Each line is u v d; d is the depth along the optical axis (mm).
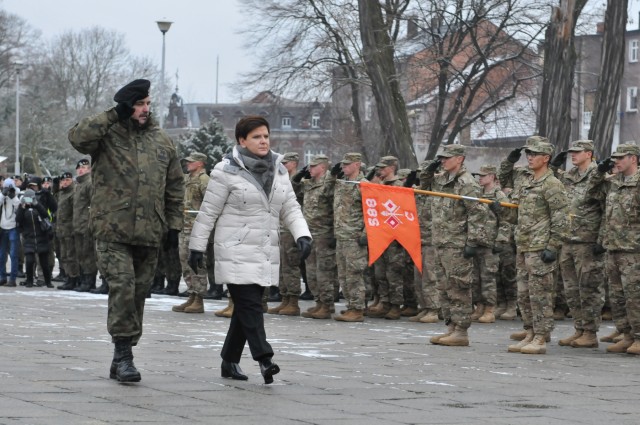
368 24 31594
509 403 9445
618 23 26141
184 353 12602
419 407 9070
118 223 10008
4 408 8305
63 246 25016
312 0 45312
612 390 10453
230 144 58688
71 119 102188
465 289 14461
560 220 13562
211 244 22125
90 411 8312
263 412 8562
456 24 40719
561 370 12047
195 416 8258
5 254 26750
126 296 9969
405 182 17938
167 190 10438
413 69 41594
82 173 23906
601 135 26328
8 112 97188
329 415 8500
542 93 27312
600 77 26344
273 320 18453
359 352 13320
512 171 15461
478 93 48500
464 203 14672
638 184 14102
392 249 19188
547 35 27516
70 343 13289
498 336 16281
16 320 16641
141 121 10203
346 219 18469
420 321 18609
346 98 56562
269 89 47000
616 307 14570
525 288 14109
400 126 31688
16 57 98500
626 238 14172
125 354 10016
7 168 95250
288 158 20391
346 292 18531
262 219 10305
